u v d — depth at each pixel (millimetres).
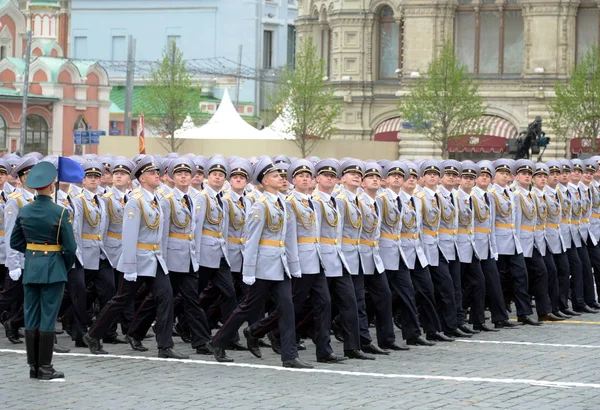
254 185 40281
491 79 122812
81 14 185875
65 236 30703
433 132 118125
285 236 33906
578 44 121875
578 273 47219
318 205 34594
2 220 39406
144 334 36375
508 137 122250
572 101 114188
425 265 38688
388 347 36969
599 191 48938
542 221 44844
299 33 140625
